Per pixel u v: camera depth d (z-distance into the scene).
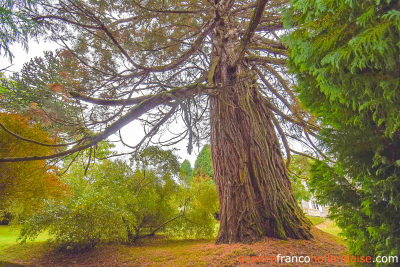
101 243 7.18
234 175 5.02
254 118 5.65
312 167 1.97
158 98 4.20
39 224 6.21
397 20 1.08
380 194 1.44
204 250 4.37
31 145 4.77
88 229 6.21
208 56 8.30
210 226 9.28
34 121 3.91
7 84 3.57
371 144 1.51
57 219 6.21
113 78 5.10
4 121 4.50
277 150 5.80
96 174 7.74
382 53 1.15
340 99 1.49
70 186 7.05
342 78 1.43
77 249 6.51
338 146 1.65
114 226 6.58
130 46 4.99
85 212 6.33
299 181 12.33
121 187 7.92
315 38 1.51
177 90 4.48
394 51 1.18
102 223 6.42
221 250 4.07
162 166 8.95
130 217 7.17
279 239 4.36
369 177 1.48
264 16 5.98
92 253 6.19
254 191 4.90
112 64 4.99
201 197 9.49
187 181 10.82
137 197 8.71
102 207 6.55
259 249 3.85
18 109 3.55
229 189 4.97
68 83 4.05
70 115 3.92
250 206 4.68
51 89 3.53
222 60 6.16
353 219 1.65
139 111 4.18
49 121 3.65
